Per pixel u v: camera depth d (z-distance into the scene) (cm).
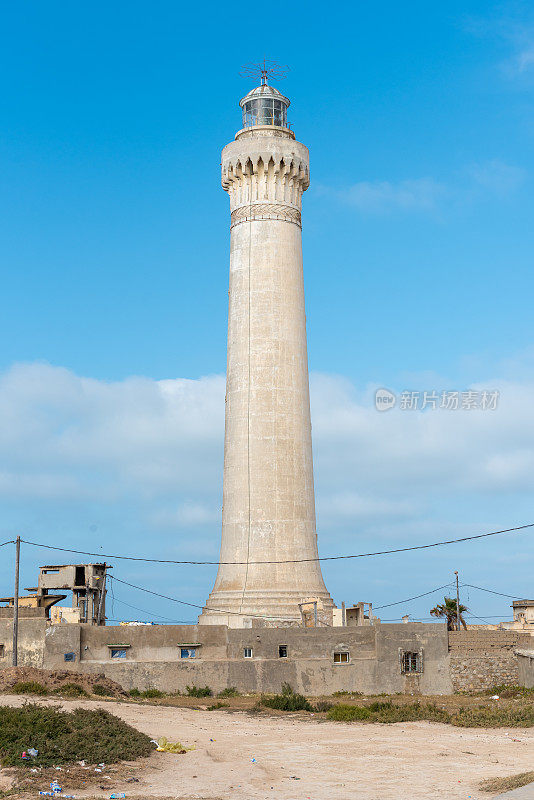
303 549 7788
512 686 6975
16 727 3603
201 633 6888
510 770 3375
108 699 5609
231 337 8281
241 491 7862
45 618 6850
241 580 7662
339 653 6994
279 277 8206
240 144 8369
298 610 7475
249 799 2906
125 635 6788
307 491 7956
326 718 5266
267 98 8794
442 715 5109
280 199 8356
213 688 6719
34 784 2981
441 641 7131
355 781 3216
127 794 2956
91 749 3509
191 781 3209
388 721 5000
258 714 5509
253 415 7962
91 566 7850
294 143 8412
